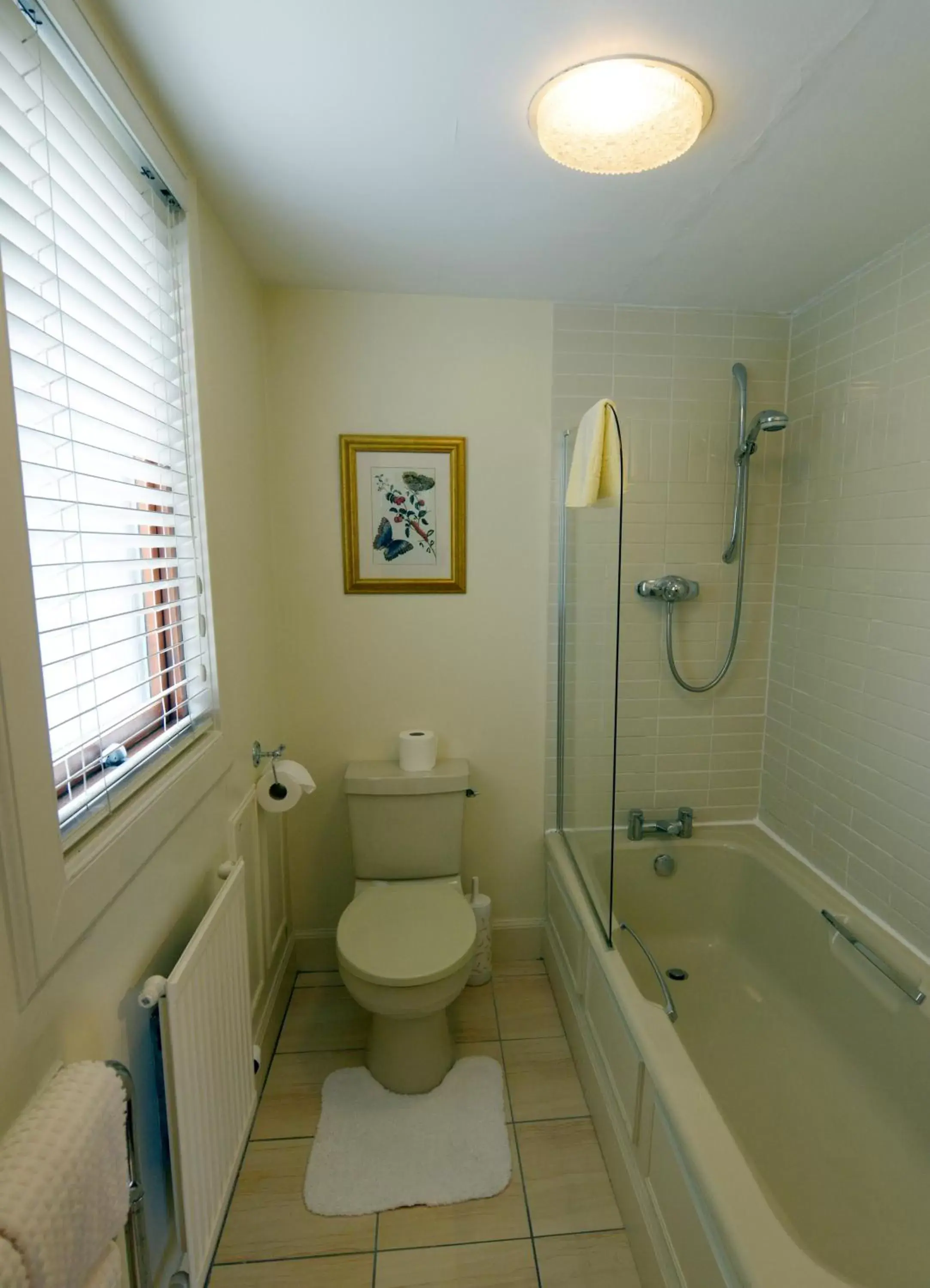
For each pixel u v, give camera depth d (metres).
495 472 1.94
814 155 1.16
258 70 0.95
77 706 0.85
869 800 1.64
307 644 1.97
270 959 1.79
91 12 0.82
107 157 0.91
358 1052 1.76
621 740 2.12
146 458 1.09
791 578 1.98
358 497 1.91
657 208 1.35
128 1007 0.92
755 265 1.63
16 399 0.70
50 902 0.69
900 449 1.51
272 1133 1.50
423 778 1.89
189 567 1.23
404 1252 1.24
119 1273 0.71
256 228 1.45
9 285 0.68
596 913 1.64
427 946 1.54
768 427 1.79
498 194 1.30
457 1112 1.54
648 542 2.01
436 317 1.87
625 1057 1.33
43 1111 0.64
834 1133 1.39
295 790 1.66
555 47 0.91
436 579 1.97
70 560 0.83
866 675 1.64
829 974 1.64
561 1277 1.20
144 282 1.05
